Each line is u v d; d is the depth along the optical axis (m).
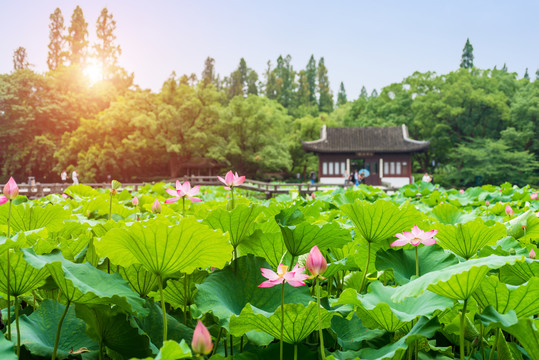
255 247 2.01
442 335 1.70
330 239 1.97
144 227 1.36
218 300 1.51
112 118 41.22
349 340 1.63
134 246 1.42
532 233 2.43
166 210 2.85
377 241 2.08
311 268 1.28
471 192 7.81
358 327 1.68
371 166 38.94
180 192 2.22
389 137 39.28
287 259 2.09
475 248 2.07
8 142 48.72
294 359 1.39
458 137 41.84
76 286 1.23
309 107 88.31
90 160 39.78
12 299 1.84
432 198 6.56
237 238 1.96
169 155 42.97
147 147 40.94
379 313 1.45
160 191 7.71
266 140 42.62
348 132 40.00
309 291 1.66
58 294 1.77
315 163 52.88
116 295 1.23
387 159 38.59
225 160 42.31
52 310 1.58
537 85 44.97
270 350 1.43
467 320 1.45
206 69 102.94
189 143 41.69
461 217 3.68
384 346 1.44
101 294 1.25
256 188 24.03
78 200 4.98
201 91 43.53
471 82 44.06
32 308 1.82
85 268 1.44
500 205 4.69
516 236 2.45
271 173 52.69
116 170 40.94
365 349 1.45
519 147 40.00
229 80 101.81
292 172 54.22
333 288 2.30
